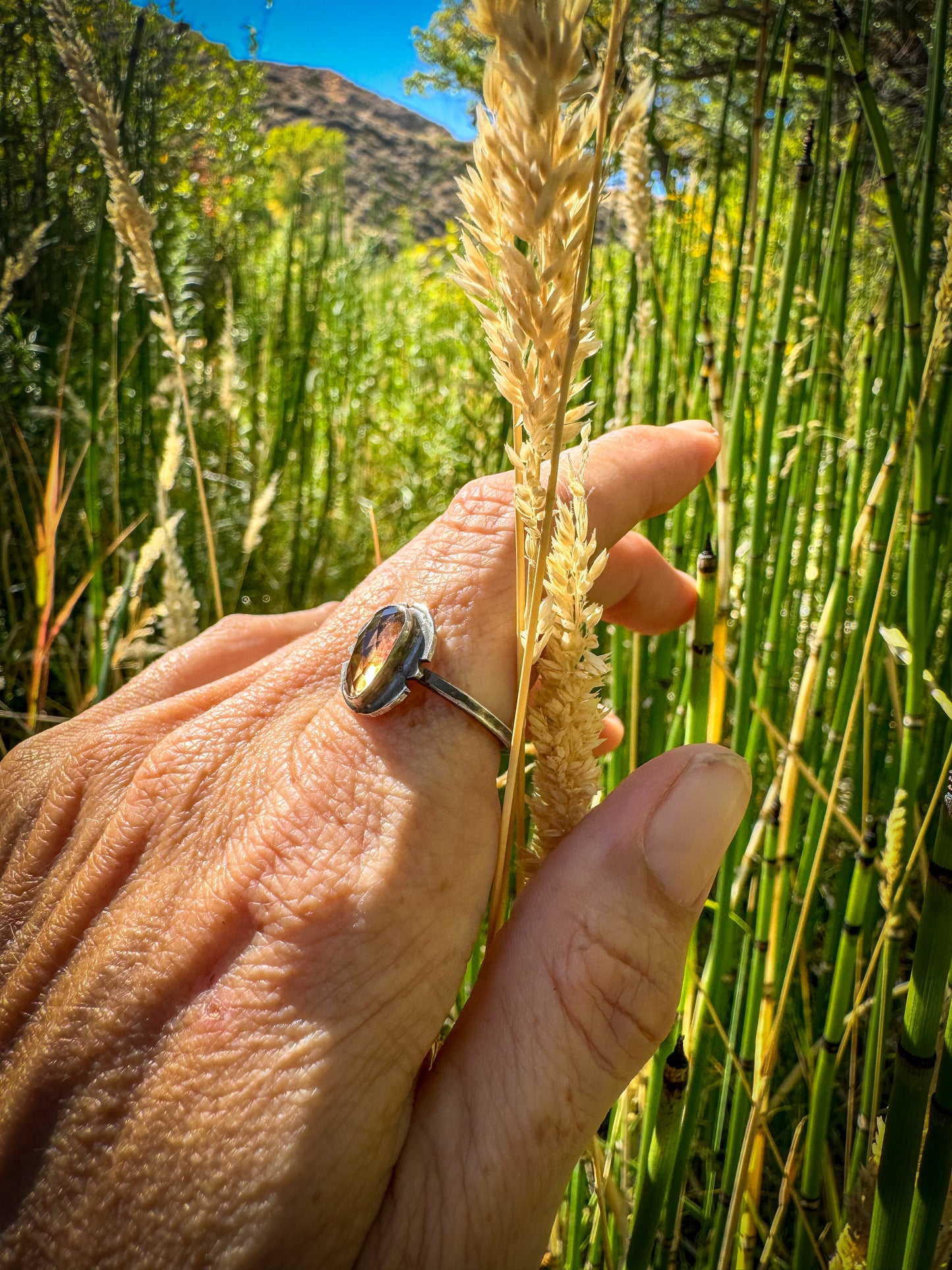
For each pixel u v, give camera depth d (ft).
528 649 0.31
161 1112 0.32
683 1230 0.66
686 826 0.34
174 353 0.80
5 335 1.21
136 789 0.40
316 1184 0.30
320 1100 0.31
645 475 0.45
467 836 0.36
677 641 0.70
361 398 1.73
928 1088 0.34
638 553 0.52
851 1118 0.53
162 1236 0.31
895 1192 0.35
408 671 0.37
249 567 1.24
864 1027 0.64
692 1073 0.51
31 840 0.46
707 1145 0.65
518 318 0.25
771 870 0.54
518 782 0.38
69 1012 0.36
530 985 0.34
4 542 1.02
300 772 0.37
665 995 0.35
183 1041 0.33
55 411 1.03
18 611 1.08
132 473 1.15
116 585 1.04
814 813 0.59
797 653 0.80
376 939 0.33
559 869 0.36
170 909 0.36
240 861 0.36
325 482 1.52
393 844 0.35
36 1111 0.34
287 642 0.62
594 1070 0.34
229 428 1.28
